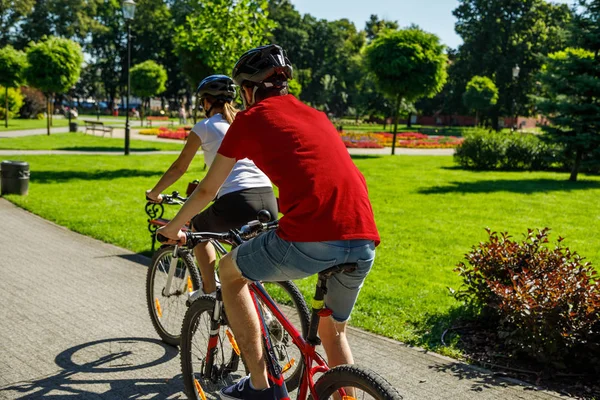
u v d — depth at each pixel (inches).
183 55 614.2
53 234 325.7
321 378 96.5
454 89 2687.0
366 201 96.6
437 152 1145.4
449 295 217.8
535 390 148.0
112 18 3083.2
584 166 722.8
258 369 105.8
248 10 574.9
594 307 158.9
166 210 415.8
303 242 91.6
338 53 3503.9
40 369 150.7
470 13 2534.5
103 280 235.5
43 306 200.5
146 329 181.9
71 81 1188.5
